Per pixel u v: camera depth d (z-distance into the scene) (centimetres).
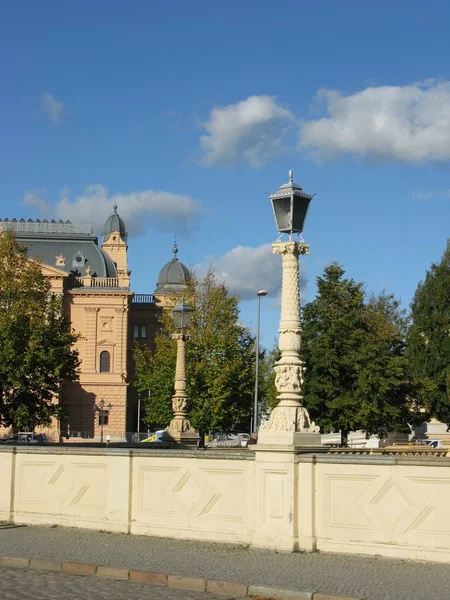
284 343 1530
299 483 1463
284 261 1554
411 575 1245
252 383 5628
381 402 4456
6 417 4453
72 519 1741
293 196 1534
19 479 1825
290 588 1160
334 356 4391
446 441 3622
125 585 1234
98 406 10494
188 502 1596
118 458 1691
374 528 1394
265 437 1495
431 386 4784
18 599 1117
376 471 1396
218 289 5325
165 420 5016
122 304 10694
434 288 6800
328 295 4544
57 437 9606
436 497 1342
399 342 4875
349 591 1144
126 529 1662
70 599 1123
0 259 4741
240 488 1538
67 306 10656
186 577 1238
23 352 4456
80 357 10606
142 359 5562
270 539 1473
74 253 11200
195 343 5106
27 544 1542
